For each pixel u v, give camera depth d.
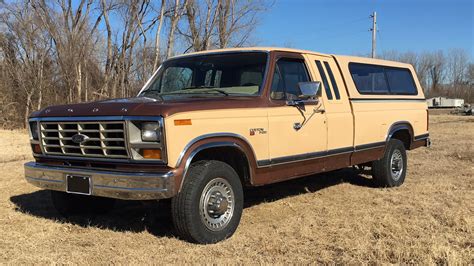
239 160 5.43
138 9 26.06
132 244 5.02
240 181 5.34
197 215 4.88
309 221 5.89
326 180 8.78
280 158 5.72
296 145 5.96
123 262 4.47
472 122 31.66
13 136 20.61
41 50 26.53
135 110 4.67
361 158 7.36
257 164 5.43
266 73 5.77
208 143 4.89
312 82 5.72
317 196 7.45
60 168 5.23
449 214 6.08
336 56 7.20
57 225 5.69
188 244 4.96
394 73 8.51
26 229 5.52
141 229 5.59
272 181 5.71
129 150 4.69
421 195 7.42
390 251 4.68
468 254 4.61
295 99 6.01
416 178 9.09
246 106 5.36
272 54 5.93
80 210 6.22
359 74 7.50
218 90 5.88
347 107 7.01
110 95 26.11
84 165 5.13
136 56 26.45
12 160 11.79
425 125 9.12
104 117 4.81
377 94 7.83
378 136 7.70
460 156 11.98
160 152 4.57
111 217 6.20
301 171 6.14
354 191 7.84
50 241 5.12
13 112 27.39
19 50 27.50
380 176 8.02
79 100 25.41
